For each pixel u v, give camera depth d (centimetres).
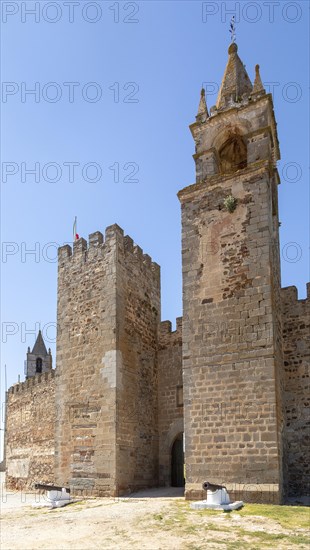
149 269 2514
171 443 2266
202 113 2097
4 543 1120
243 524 1205
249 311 1691
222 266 1791
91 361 2123
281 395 1772
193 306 1806
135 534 1149
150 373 2325
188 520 1270
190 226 1903
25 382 3141
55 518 1450
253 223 1769
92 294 2219
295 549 977
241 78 2134
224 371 1680
